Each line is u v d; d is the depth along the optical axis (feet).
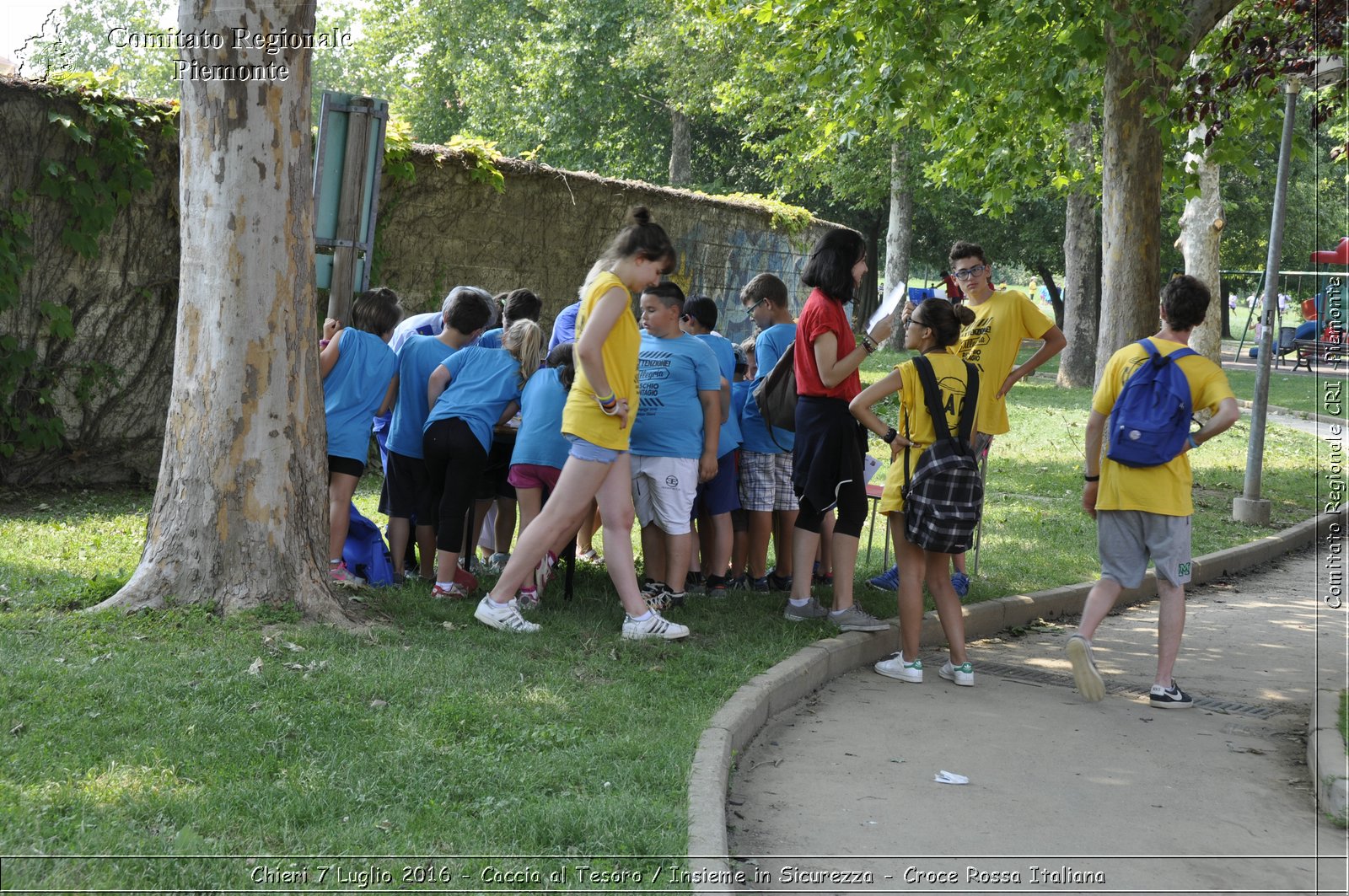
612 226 42.98
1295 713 19.77
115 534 25.62
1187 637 25.25
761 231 53.93
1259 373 38.68
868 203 108.68
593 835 12.39
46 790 12.24
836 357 21.47
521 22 128.16
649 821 12.80
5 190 28.32
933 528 19.67
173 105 30.91
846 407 22.00
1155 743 17.89
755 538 25.34
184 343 19.61
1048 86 43.14
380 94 149.48
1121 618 27.35
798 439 22.34
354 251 23.53
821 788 15.49
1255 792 15.93
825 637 21.76
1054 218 130.62
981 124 50.34
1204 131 58.29
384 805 12.88
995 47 46.91
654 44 98.22
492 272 38.63
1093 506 20.26
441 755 14.32
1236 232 136.05
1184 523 19.48
